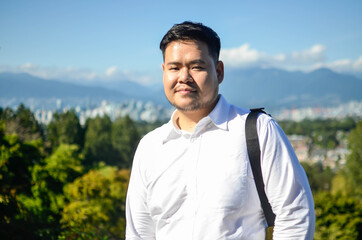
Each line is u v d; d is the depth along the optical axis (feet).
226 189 4.11
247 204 4.17
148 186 4.74
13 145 30.09
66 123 211.41
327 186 157.48
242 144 4.23
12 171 28.84
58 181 35.58
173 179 4.45
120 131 236.22
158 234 4.62
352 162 146.20
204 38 4.44
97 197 40.63
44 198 31.89
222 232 4.08
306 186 4.15
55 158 38.58
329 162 295.07
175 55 4.46
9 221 15.35
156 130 5.02
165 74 4.63
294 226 4.01
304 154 341.41
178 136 4.66
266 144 4.15
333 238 41.09
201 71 4.42
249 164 4.18
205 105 4.51
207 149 4.35
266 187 4.15
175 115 4.99
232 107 4.68
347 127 509.35
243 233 4.13
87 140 216.74
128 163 231.30
